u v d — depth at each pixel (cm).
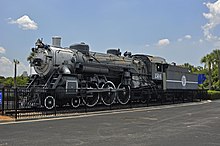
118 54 2506
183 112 1811
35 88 1686
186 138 878
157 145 772
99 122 1273
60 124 1197
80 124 1199
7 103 1555
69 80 1802
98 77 2089
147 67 2672
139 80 2483
